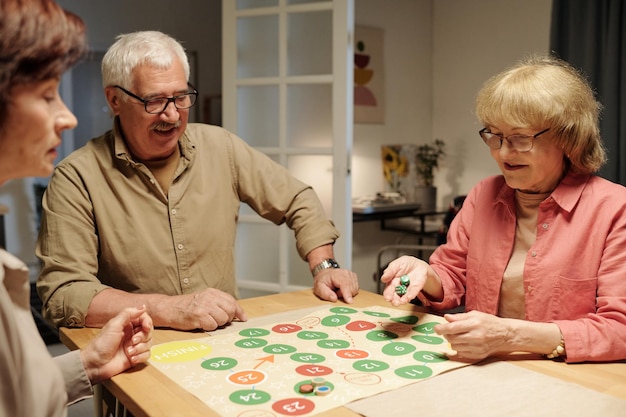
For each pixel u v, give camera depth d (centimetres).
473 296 147
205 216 171
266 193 184
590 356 109
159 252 163
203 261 171
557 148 124
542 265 129
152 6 549
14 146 81
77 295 136
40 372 83
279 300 157
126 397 98
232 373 104
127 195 161
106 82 158
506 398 93
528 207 137
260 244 337
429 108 527
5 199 499
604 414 88
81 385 104
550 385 99
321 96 319
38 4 79
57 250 148
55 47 79
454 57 506
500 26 467
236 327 132
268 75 331
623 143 355
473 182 500
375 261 502
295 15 321
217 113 577
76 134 543
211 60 576
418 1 509
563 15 383
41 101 81
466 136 502
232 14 331
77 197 155
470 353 109
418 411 88
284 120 325
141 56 150
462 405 91
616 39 355
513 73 126
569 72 127
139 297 137
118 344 107
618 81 357
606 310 117
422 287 138
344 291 157
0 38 74
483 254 144
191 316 129
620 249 121
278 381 101
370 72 479
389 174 502
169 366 108
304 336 125
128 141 161
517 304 138
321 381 99
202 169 173
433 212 472
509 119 121
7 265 86
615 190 125
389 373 104
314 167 325
